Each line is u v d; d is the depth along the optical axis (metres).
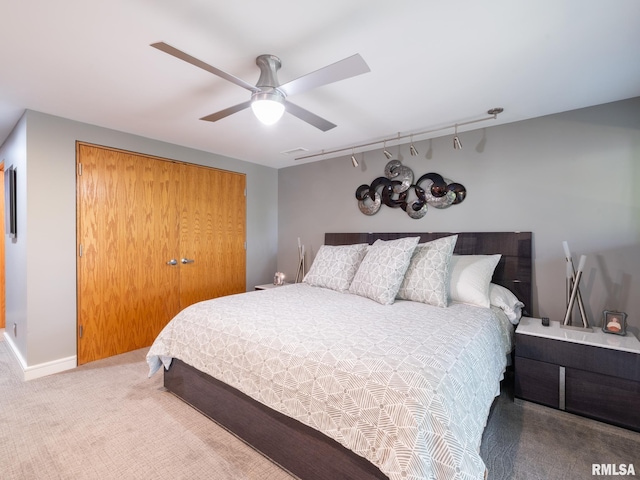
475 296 2.38
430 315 2.04
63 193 2.68
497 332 2.04
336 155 3.95
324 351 1.46
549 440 1.79
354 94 2.22
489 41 1.60
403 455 1.05
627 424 1.86
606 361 1.91
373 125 2.85
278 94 1.67
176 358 2.21
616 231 2.32
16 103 2.38
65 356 2.71
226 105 2.41
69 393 2.31
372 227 3.69
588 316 2.42
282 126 2.89
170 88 2.13
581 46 1.64
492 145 2.85
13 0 1.31
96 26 1.49
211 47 1.65
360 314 2.05
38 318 2.56
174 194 3.48
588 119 2.42
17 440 1.78
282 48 1.66
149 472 1.56
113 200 2.99
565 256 2.51
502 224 2.80
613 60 1.77
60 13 1.40
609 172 2.34
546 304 2.59
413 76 1.96
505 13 1.40
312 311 2.13
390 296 2.40
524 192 2.70
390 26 1.49
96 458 1.65
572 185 2.48
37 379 2.52
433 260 2.48
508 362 2.39
